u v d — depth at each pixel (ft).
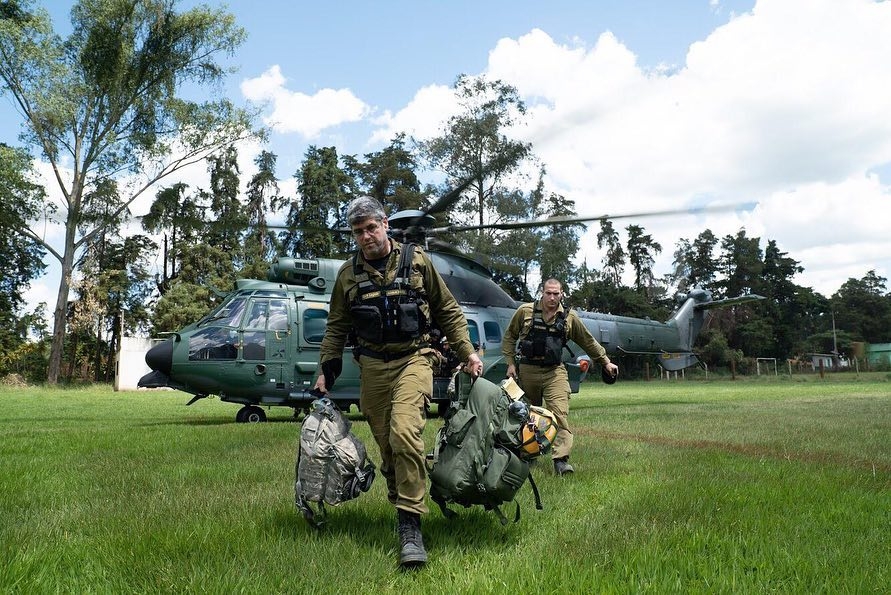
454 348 12.41
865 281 320.70
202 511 12.91
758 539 11.03
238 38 107.86
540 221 30.89
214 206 160.15
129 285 144.36
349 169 174.09
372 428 12.57
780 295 261.24
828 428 30.17
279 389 39.17
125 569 9.47
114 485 15.92
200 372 37.73
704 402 55.72
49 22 99.60
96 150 105.50
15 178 94.89
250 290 39.93
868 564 9.78
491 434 11.40
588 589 8.70
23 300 142.31
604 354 20.92
